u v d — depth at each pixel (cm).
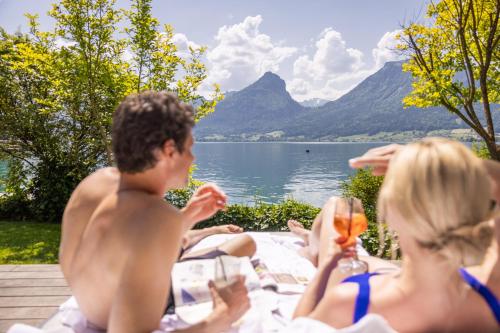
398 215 86
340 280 119
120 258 111
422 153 85
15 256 553
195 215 163
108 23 636
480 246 82
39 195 805
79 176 809
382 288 100
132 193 117
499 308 94
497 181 102
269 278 191
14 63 738
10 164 855
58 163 799
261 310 162
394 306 97
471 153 85
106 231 115
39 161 860
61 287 306
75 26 629
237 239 212
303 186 2948
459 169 81
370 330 90
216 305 122
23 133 841
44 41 739
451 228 81
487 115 569
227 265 126
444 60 650
